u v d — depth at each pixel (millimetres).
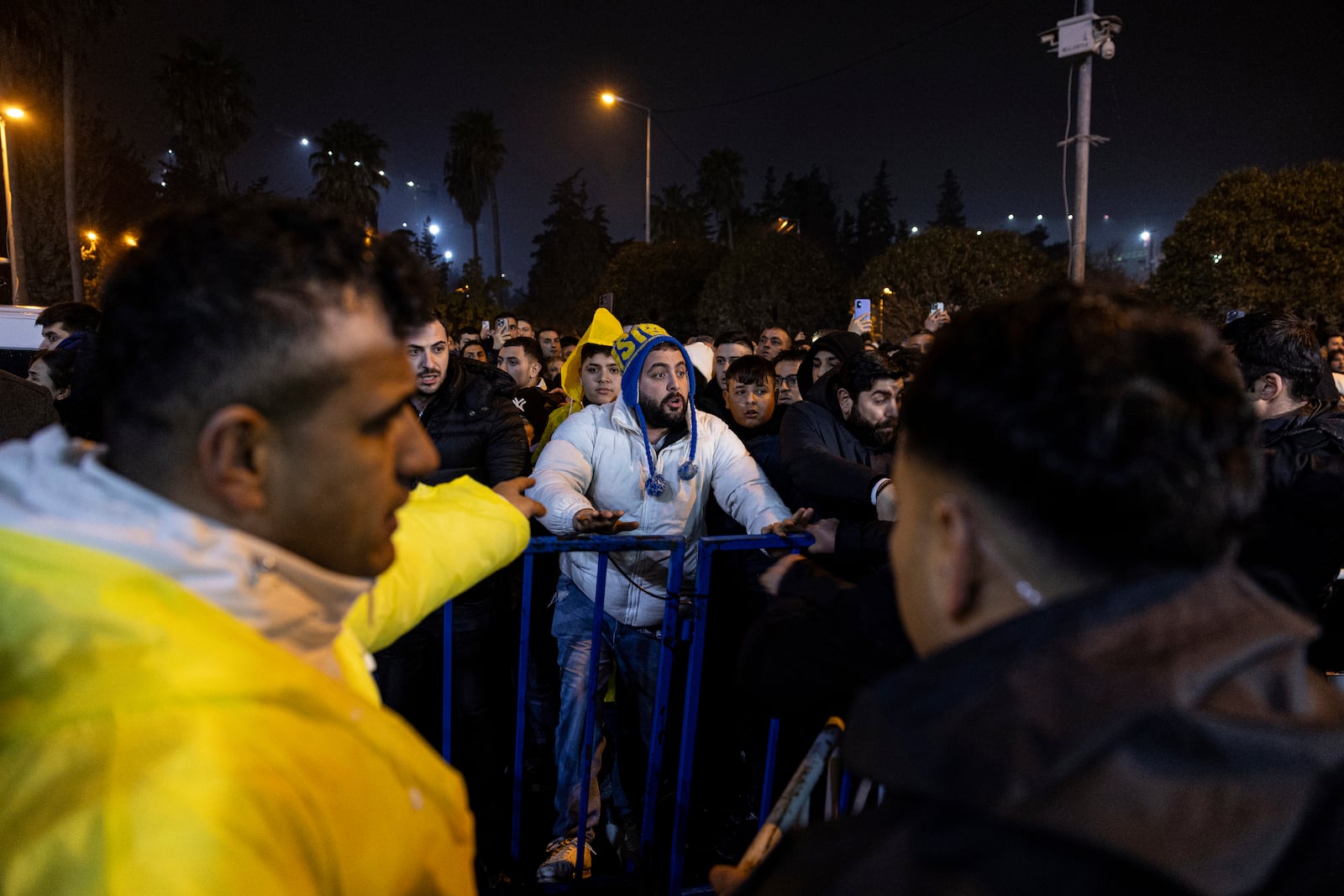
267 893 592
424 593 1227
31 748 605
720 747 3094
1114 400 562
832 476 2553
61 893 560
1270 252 15156
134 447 722
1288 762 506
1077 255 10750
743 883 780
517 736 2436
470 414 3527
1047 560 600
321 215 770
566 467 2850
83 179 25109
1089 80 10555
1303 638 597
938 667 587
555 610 3045
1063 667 538
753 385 4043
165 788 583
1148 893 496
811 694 1220
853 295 20359
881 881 535
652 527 2947
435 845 795
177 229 711
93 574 652
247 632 697
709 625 2586
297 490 738
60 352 3730
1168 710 508
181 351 678
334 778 690
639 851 2639
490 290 44844
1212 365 608
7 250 21594
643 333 2938
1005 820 505
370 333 749
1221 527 582
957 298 18219
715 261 28656
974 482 618
